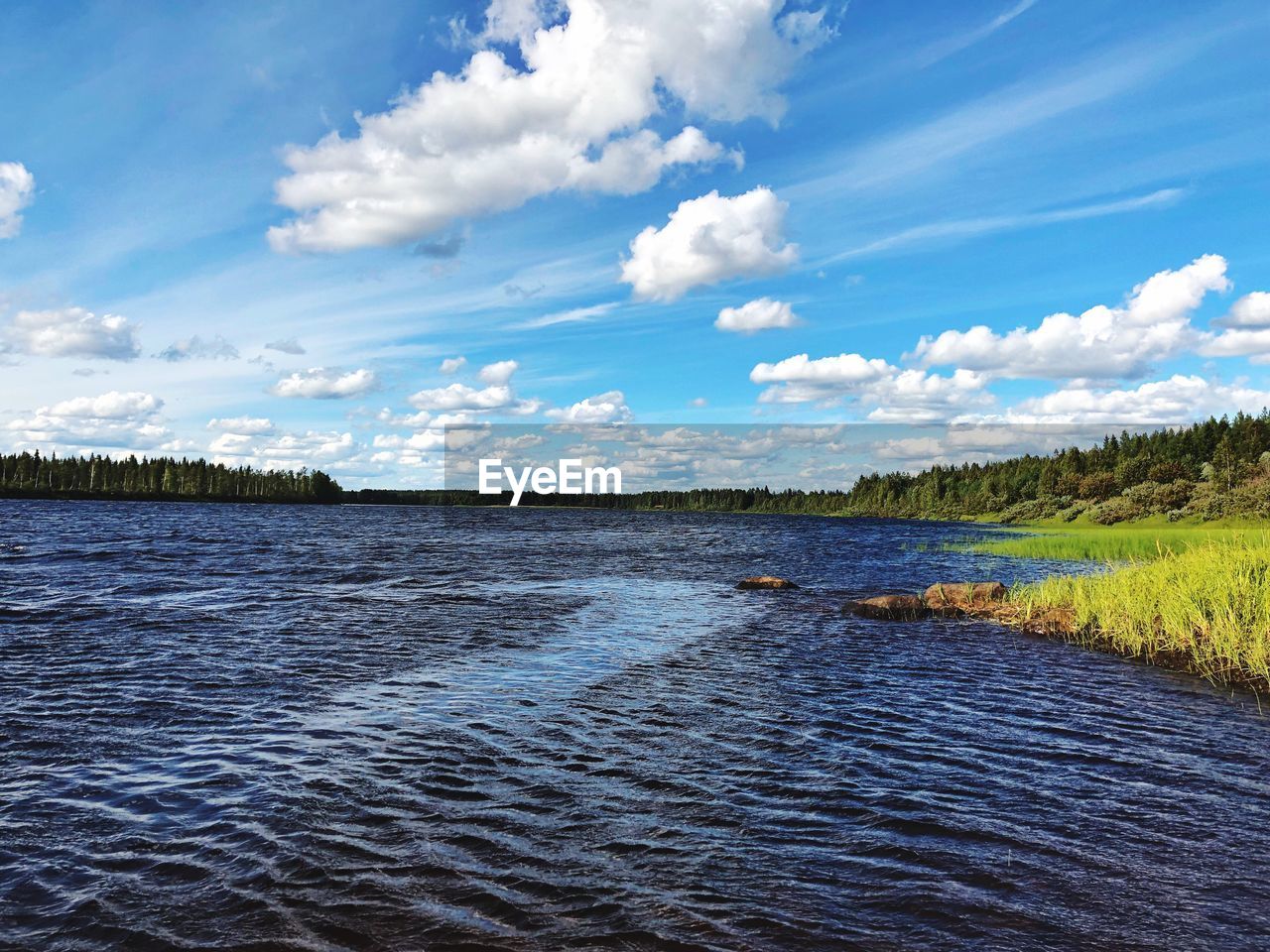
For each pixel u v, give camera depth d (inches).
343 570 1421.0
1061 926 254.2
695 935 245.0
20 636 725.9
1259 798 373.7
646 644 767.7
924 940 244.2
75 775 382.9
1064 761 427.2
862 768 411.2
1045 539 2285.9
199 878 279.4
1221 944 244.5
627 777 390.0
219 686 561.6
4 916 253.1
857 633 850.1
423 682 585.9
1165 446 4968.0
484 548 2169.0
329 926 247.4
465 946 236.8
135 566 1379.2
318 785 371.9
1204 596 781.9
